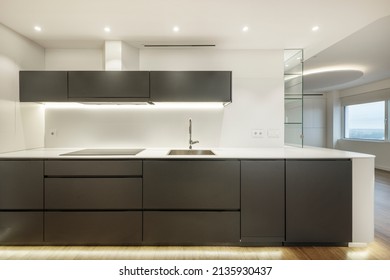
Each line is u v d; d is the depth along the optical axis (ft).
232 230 7.68
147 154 8.15
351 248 7.68
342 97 26.76
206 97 8.70
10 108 8.46
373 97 22.57
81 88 8.65
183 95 8.68
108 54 9.27
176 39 9.19
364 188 7.67
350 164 7.62
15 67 8.63
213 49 10.09
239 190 7.66
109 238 7.70
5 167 7.61
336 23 7.91
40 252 7.45
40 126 9.95
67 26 8.16
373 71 18.11
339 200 7.64
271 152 8.56
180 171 7.66
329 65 16.20
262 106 10.19
